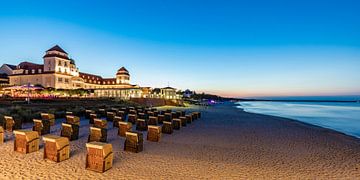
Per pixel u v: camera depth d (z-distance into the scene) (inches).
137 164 313.4
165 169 299.6
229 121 912.9
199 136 539.2
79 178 258.4
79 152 351.9
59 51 2359.7
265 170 312.5
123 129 492.4
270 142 502.0
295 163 350.3
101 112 810.2
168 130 555.2
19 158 311.4
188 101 3034.0
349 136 664.4
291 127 800.3
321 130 765.9
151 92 2496.3
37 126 461.7
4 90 1873.8
